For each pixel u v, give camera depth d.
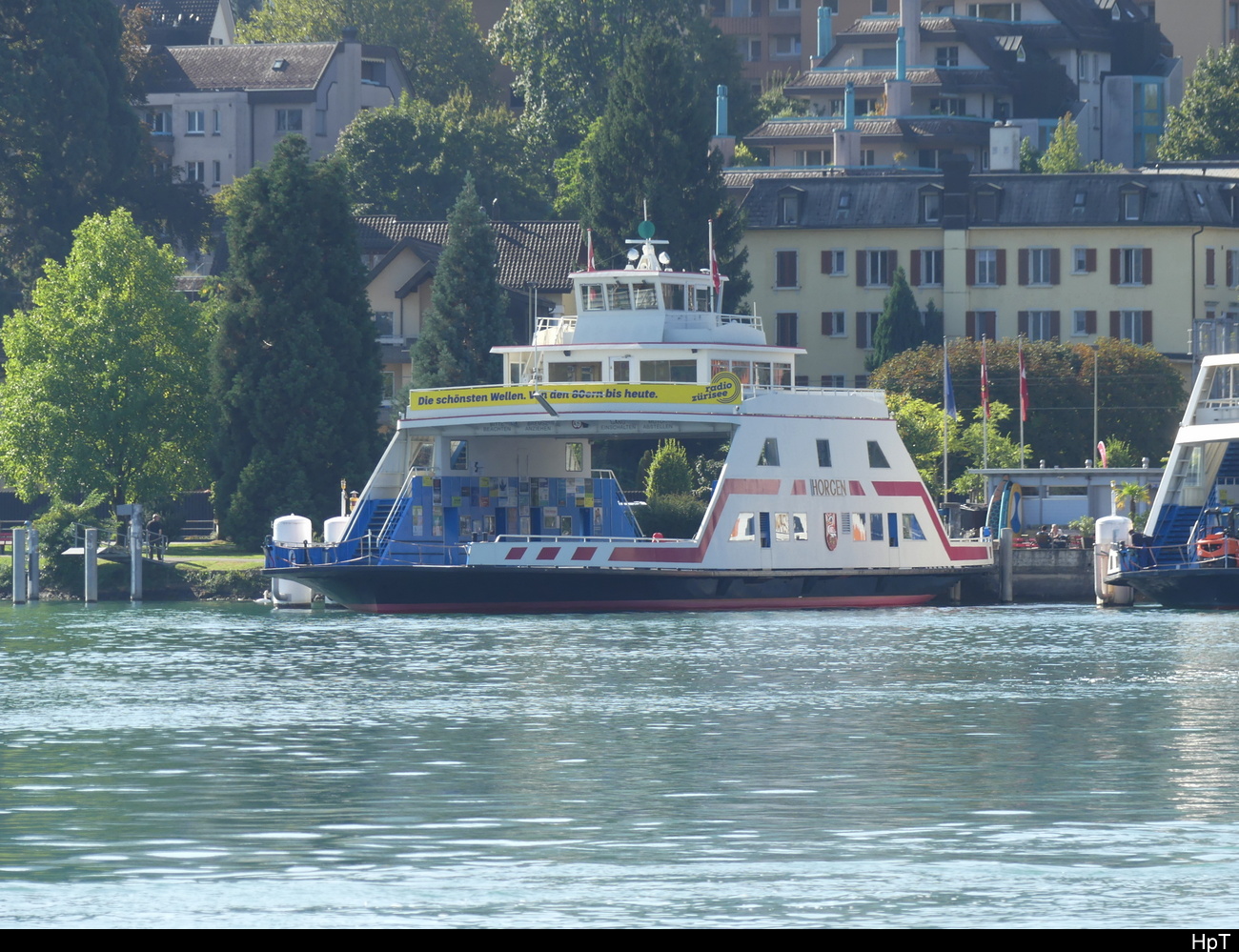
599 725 173.25
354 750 158.75
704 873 116.00
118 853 120.19
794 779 144.88
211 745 161.50
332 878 114.38
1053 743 162.00
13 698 193.62
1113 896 110.88
